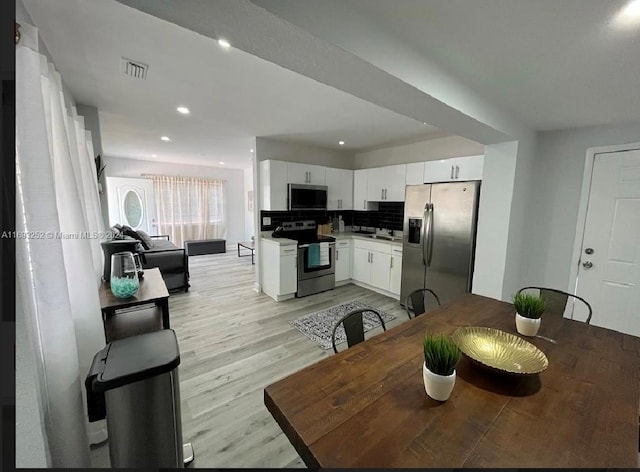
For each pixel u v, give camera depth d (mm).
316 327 3055
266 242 4062
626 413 896
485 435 802
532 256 2982
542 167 2869
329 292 4277
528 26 1216
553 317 1728
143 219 6566
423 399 954
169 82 2127
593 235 2639
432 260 3326
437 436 798
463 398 960
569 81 1703
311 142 4230
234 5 839
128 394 1129
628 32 1207
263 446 1566
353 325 1529
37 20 1392
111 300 1778
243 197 8312
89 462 1338
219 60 1802
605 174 2553
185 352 2533
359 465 706
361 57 1151
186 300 3896
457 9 1128
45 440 1090
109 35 1534
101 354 1208
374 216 4891
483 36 1304
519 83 1757
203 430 1670
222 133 3738
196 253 7082
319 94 2346
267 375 2209
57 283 1163
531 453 744
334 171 4578
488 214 2715
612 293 2566
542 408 915
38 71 1085
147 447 1189
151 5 834
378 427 830
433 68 1521
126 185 6332
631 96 1892
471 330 1376
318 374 1092
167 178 6906
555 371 1131
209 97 2420
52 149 1387
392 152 4527
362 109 2715
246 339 2781
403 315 3445
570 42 1312
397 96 1525
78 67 1891
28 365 949
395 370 1125
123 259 1849
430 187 3311
